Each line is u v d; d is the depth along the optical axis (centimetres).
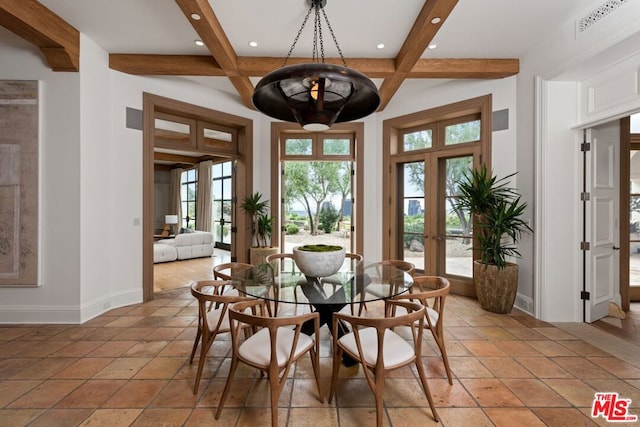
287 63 358
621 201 364
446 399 201
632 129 392
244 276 264
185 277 552
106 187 361
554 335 296
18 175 322
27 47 322
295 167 632
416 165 484
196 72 372
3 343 281
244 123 499
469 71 364
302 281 246
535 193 339
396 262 345
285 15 283
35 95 321
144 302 399
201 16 261
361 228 508
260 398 203
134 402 199
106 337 294
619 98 280
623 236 364
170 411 190
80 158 327
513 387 214
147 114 399
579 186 329
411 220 491
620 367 239
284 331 211
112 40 335
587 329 311
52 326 320
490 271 354
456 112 420
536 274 339
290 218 633
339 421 182
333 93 173
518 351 265
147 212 402
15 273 322
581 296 330
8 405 195
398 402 199
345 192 628
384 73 365
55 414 187
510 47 342
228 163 938
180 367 241
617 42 248
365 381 223
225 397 184
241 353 185
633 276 404
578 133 328
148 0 269
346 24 297
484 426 177
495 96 387
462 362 247
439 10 252
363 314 349
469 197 361
